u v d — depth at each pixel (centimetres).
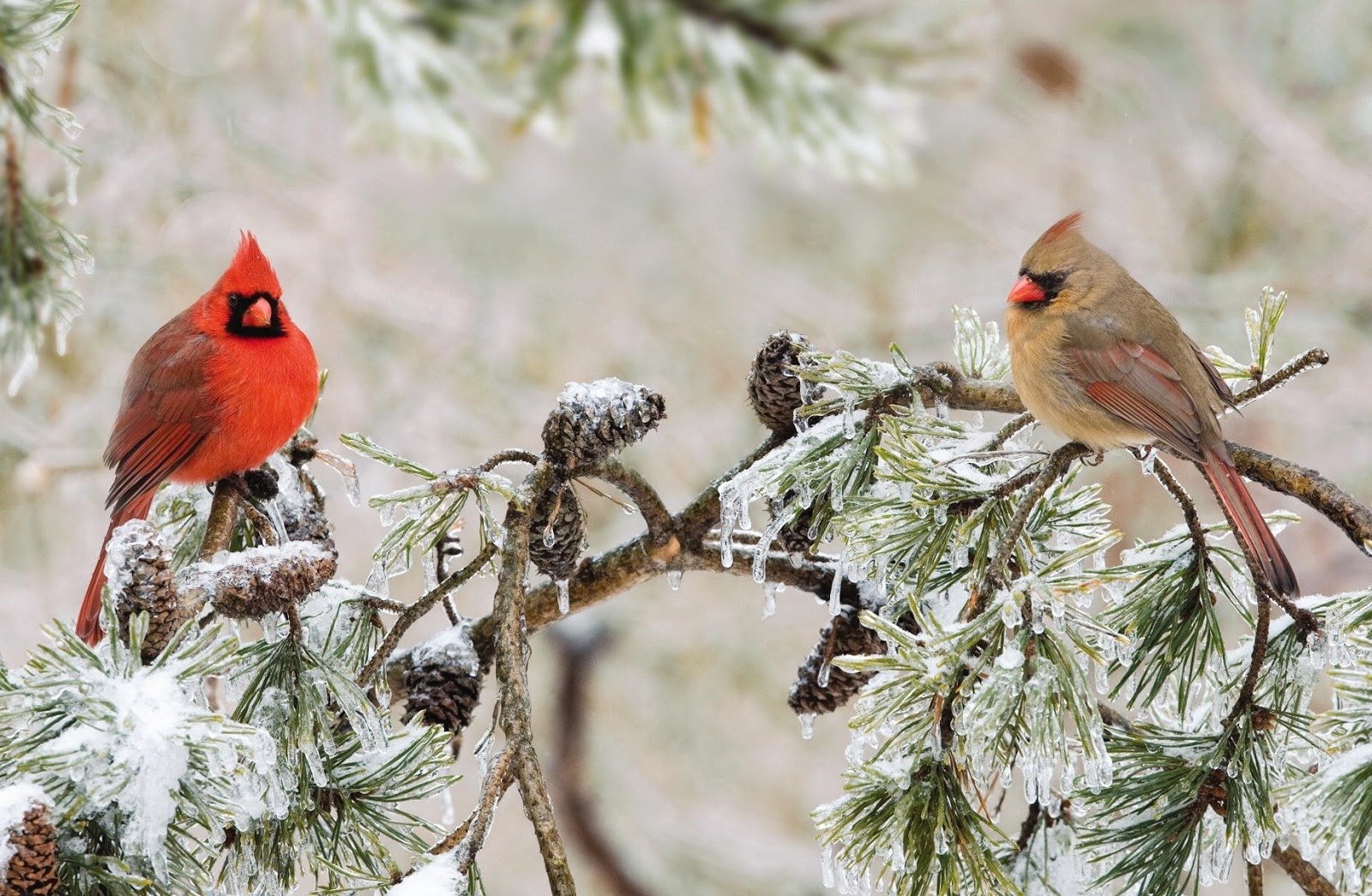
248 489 599
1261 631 438
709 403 1616
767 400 545
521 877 1480
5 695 372
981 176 1739
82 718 367
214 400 597
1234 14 1675
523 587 466
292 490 610
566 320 1611
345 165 1508
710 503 546
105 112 1161
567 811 1420
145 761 364
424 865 403
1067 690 391
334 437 1384
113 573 397
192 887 388
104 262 1150
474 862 402
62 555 1173
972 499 465
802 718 542
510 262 1680
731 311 1703
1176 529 484
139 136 1184
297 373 625
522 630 458
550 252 1697
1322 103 1648
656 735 1538
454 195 1673
